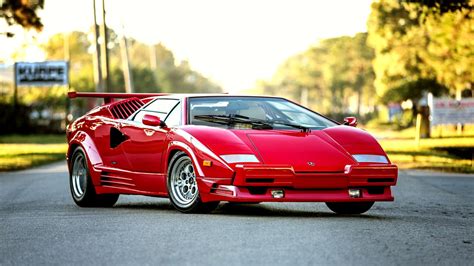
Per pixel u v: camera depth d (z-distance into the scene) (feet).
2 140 148.87
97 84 126.11
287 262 20.27
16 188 49.44
